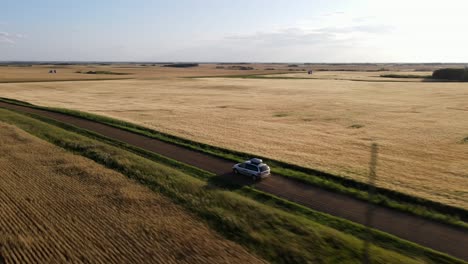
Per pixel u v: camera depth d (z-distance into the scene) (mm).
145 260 18234
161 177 30109
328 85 141125
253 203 25141
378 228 22797
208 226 21953
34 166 32781
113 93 106875
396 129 55625
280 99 95250
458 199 26922
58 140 43438
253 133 51250
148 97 97375
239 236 20828
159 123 57781
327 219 23750
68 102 83375
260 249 19500
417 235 21969
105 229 21219
